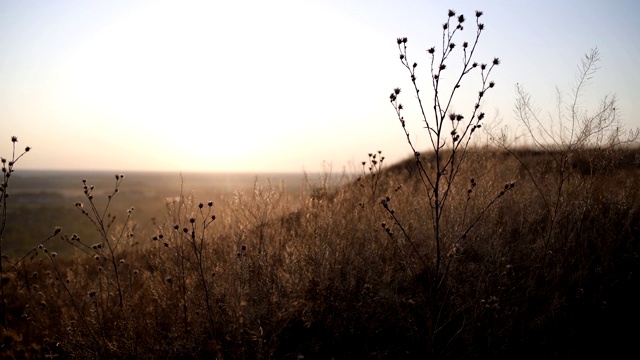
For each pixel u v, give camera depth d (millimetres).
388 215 4035
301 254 3416
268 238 3840
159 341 2973
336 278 3162
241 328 2656
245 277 3146
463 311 2939
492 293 2998
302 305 2926
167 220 3672
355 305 2971
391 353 2760
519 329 2770
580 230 3592
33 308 3723
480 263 3299
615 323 2863
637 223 3781
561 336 2773
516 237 3852
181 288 3242
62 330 3318
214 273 3178
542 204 4324
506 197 4285
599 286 3131
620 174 4203
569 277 3154
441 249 3324
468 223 3561
